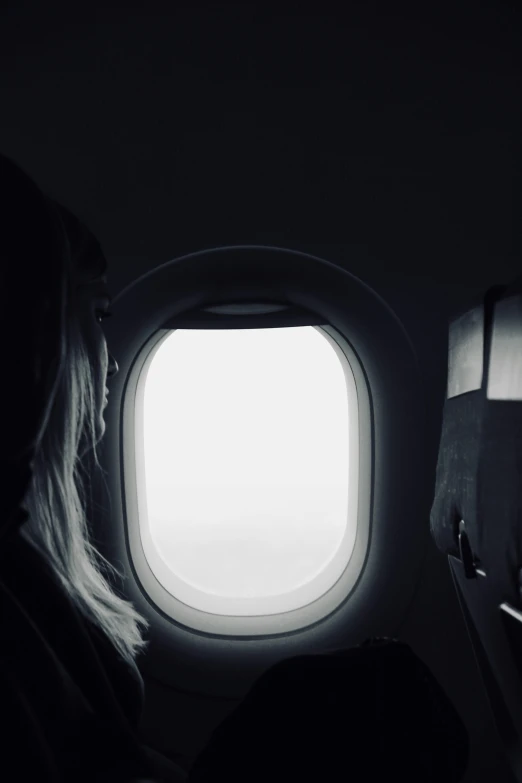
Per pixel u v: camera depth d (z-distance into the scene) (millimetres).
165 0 1840
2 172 359
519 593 838
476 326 1024
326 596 1888
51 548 623
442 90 1830
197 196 1849
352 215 1845
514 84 1816
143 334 1795
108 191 1854
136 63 1846
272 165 1848
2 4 1855
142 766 474
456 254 1841
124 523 1812
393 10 1831
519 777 1241
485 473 944
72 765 427
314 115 1843
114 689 608
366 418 1832
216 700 1843
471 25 1820
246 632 1848
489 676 1221
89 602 665
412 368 1798
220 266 1793
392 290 1847
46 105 1852
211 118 1849
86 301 781
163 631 1823
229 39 1841
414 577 1814
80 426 666
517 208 1827
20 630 462
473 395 1036
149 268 1849
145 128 1851
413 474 1792
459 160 1834
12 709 380
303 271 1788
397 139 1839
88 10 1848
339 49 1837
